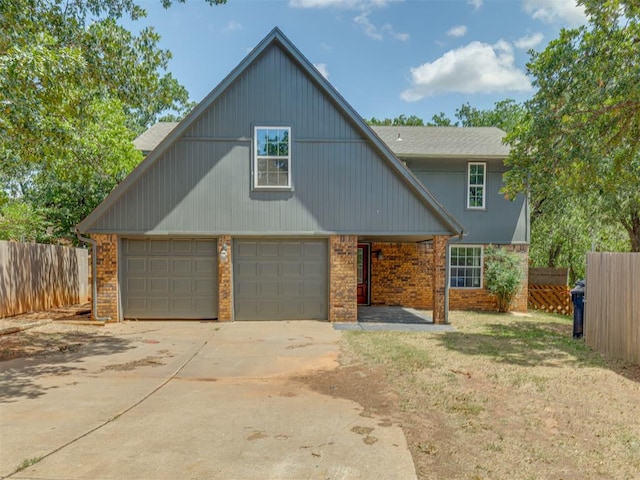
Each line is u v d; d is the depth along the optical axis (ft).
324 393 18.43
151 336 31.19
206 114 36.76
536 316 44.98
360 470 11.60
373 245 48.91
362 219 37.27
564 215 61.21
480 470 11.75
